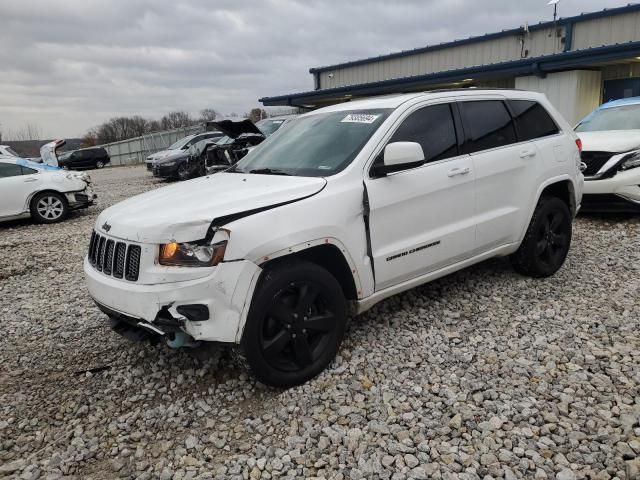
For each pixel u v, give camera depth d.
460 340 3.93
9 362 4.11
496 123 4.63
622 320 4.09
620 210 7.25
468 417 2.96
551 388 3.20
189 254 3.05
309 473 2.62
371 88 21.77
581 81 15.73
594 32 17.09
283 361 3.36
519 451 2.65
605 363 3.45
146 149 42.78
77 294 5.79
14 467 2.81
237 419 3.14
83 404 3.42
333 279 3.46
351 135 3.97
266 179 3.76
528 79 16.92
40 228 10.81
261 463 2.70
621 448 2.61
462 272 5.42
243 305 3.06
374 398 3.22
